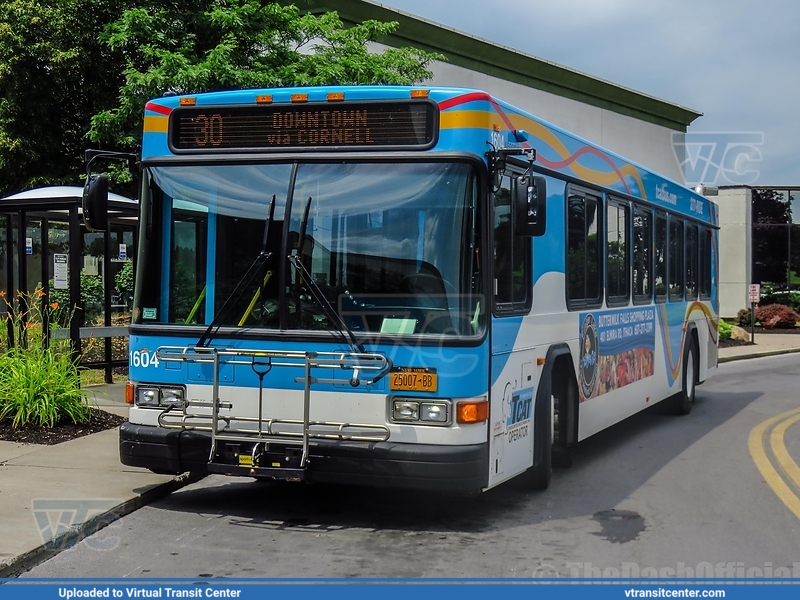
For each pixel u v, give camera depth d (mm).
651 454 10781
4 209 13727
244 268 6953
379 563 6086
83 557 6176
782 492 8648
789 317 42500
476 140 6664
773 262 47938
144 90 14312
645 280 11930
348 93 6828
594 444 11547
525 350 7629
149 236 7211
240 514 7387
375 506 7730
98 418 11055
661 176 12727
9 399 10414
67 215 14602
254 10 15312
